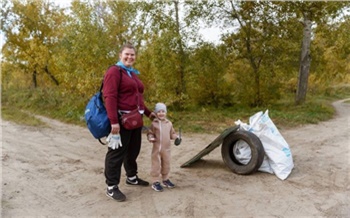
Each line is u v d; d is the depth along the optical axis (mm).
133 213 3535
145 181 4418
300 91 14953
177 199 3910
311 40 16578
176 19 11016
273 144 4848
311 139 7539
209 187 4324
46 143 7047
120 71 3799
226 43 14430
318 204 3777
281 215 3494
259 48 14180
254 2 13852
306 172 4949
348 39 14109
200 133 8219
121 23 11430
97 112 3748
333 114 13000
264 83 14258
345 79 25344
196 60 12219
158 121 4180
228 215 3488
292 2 13305
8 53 18047
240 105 14578
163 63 10016
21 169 5062
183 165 5227
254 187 4316
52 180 4590
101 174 4883
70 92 11672
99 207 3689
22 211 3561
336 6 12289
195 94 13359
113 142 3680
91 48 9844
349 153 6160
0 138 7406
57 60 11008
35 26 17828
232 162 4980
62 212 3562
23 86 20609
